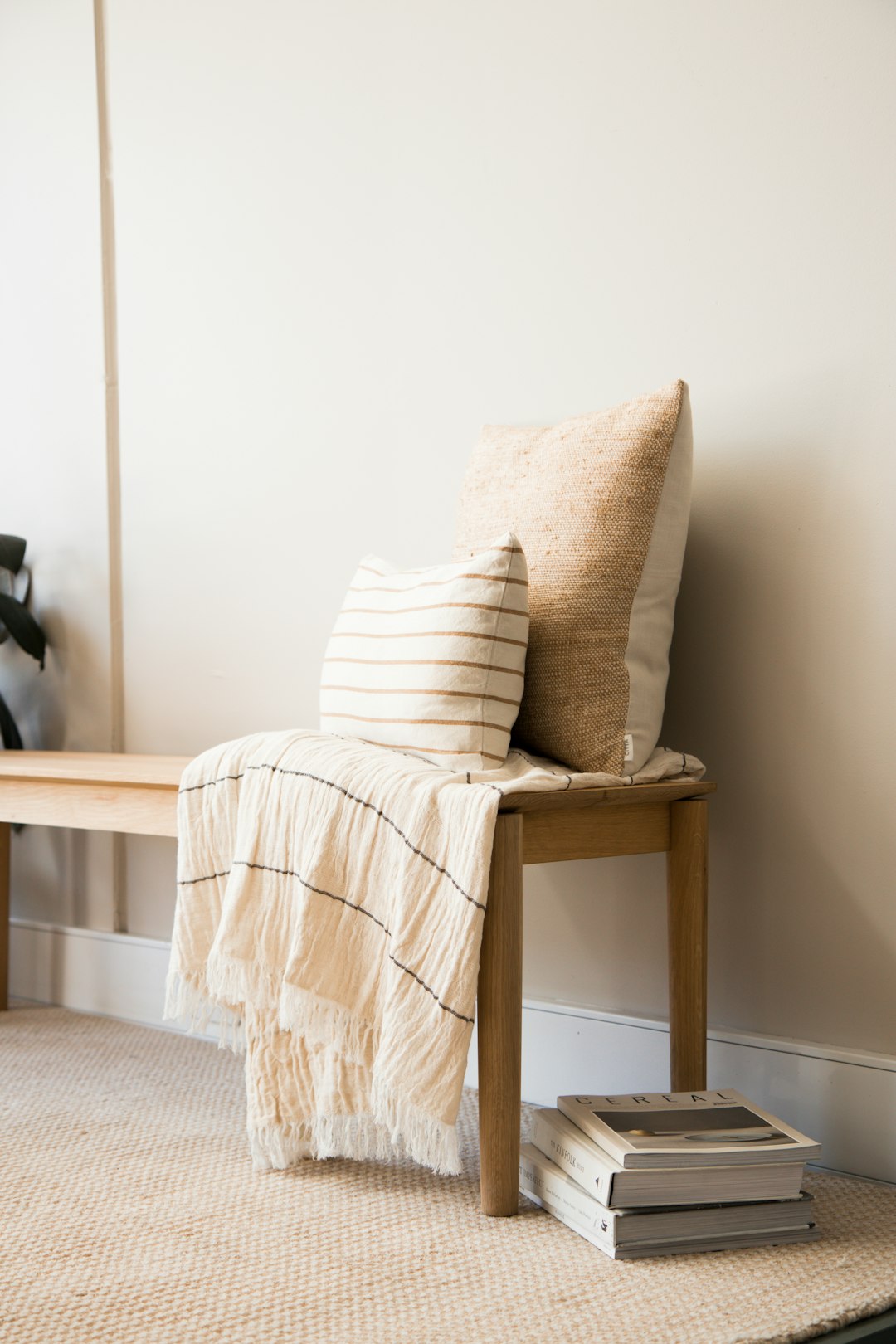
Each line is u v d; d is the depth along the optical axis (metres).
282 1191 1.42
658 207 1.78
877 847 1.56
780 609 1.65
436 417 2.04
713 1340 1.06
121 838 2.45
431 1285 1.17
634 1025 1.76
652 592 1.59
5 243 2.66
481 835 1.30
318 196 2.20
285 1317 1.10
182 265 2.39
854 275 1.59
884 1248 1.28
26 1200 1.39
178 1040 2.21
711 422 1.72
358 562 2.15
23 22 2.62
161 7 2.41
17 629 2.47
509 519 1.67
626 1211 1.24
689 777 1.62
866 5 1.58
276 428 2.26
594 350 1.85
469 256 2.00
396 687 1.55
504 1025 1.33
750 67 1.69
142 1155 1.56
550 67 1.90
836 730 1.60
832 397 1.61
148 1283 1.17
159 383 2.43
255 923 1.50
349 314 2.16
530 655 1.58
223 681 2.34
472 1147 1.60
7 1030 2.27
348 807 1.42
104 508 2.50
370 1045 1.39
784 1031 1.63
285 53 2.24
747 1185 1.28
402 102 2.09
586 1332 1.07
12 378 2.65
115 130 2.49
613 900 1.81
